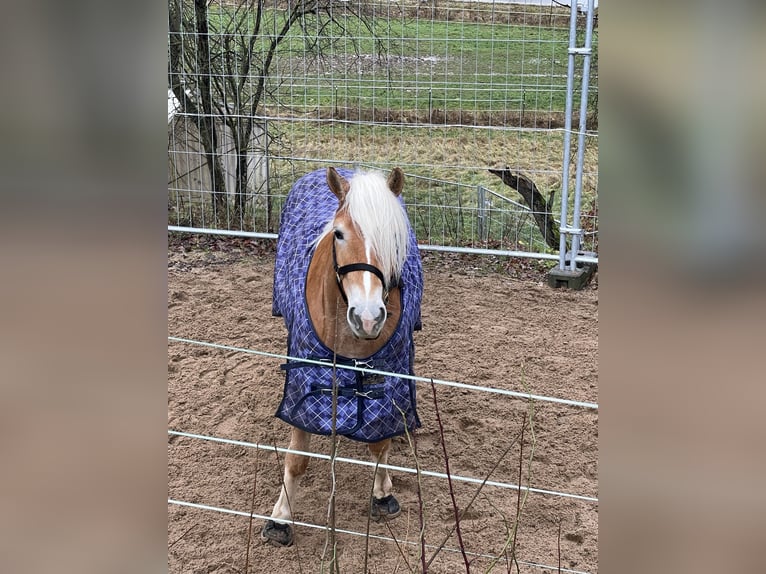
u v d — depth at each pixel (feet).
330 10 24.11
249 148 23.04
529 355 15.23
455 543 9.52
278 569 9.10
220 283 19.25
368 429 8.51
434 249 20.25
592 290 19.03
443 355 15.16
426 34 28.30
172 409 12.90
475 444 11.91
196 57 22.03
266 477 11.00
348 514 10.16
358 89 26.40
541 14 22.97
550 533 9.80
